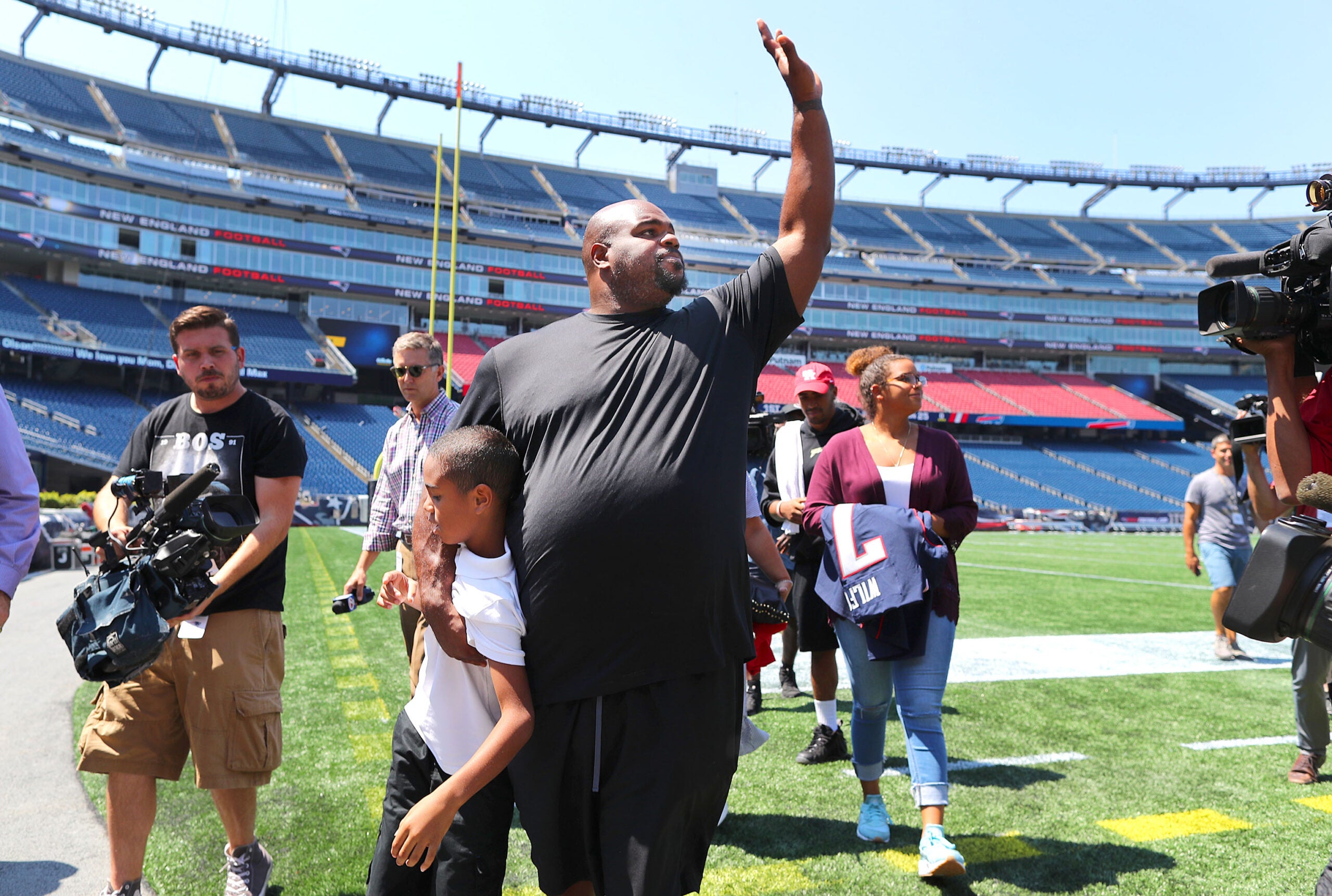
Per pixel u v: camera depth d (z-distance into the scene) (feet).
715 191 153.48
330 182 120.37
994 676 17.90
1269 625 5.05
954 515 9.12
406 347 10.42
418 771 5.50
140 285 107.04
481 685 5.26
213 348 7.68
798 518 10.54
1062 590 35.40
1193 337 145.48
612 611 4.60
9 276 96.22
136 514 6.75
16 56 108.27
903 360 9.50
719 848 8.80
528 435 4.97
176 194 104.01
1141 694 16.17
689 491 4.68
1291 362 6.28
